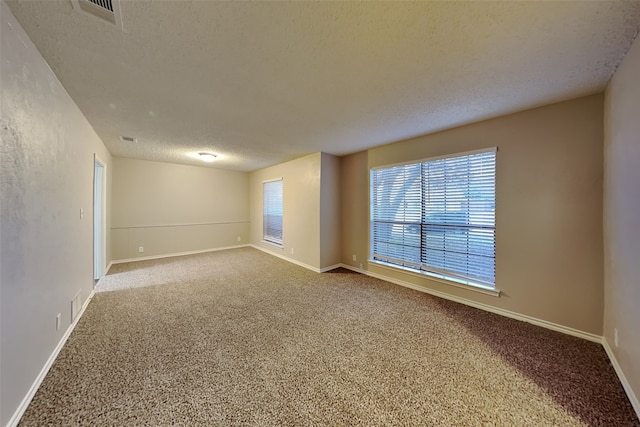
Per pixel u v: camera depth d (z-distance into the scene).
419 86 1.95
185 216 5.71
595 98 2.06
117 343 2.04
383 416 1.36
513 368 1.76
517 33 1.34
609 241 1.89
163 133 3.19
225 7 1.17
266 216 6.11
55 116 1.81
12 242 1.27
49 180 1.72
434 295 3.21
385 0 1.13
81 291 2.54
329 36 1.38
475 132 2.77
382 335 2.21
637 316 1.42
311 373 1.71
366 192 4.14
